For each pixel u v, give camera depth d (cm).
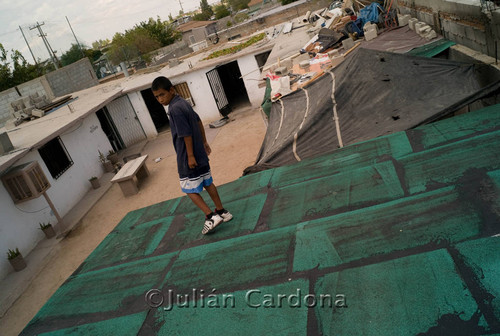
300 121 683
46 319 351
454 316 211
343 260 285
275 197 426
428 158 385
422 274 246
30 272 929
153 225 469
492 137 377
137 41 4781
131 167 1288
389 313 228
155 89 322
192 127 339
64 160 1289
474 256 244
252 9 7881
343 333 227
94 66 4394
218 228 402
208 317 280
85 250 971
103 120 1870
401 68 661
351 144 535
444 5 836
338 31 1344
